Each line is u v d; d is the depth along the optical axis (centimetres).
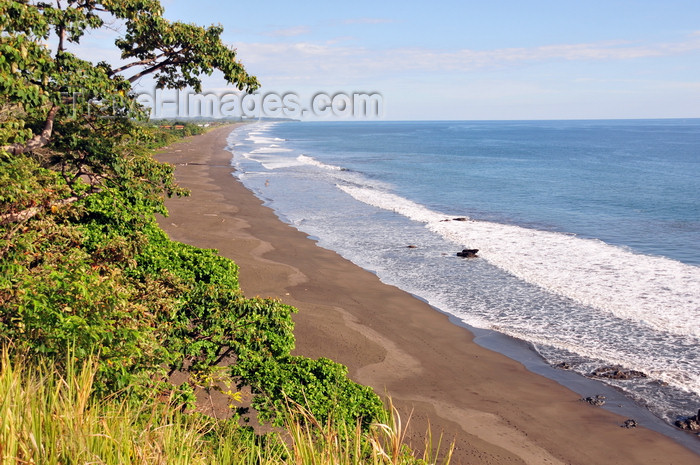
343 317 2423
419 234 4075
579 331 2312
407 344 2206
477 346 2202
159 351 998
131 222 2080
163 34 1636
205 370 1273
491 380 1938
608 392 1852
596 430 1644
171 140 13000
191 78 1838
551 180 7494
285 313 1471
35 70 1327
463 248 3634
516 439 1592
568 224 4481
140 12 1633
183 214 4547
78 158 1867
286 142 18150
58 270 1116
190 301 1393
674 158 11038
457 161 10631
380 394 1820
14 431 381
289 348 1421
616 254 3481
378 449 408
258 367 1323
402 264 3291
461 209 5212
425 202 5634
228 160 10050
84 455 401
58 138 1756
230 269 1975
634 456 1526
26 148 1438
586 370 1998
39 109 1404
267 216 4725
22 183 1187
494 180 7519
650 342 2186
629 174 8156
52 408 436
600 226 4394
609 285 2861
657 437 1608
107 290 916
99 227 1923
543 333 2306
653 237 3981
